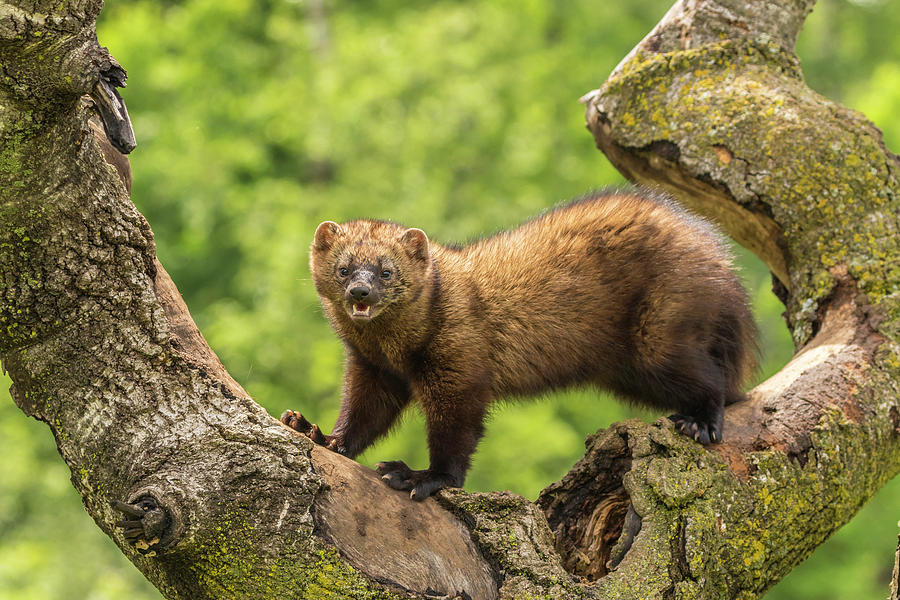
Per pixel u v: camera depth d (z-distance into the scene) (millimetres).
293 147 31375
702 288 10766
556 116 31047
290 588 7594
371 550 7809
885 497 27000
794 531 9062
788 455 9266
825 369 10055
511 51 31219
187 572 7684
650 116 12328
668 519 8523
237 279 29047
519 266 11109
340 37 32906
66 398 7684
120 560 26531
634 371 11156
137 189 28047
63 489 27203
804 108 11812
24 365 7672
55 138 6910
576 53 31875
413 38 30594
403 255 10891
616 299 10953
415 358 10930
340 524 7816
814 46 38438
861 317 10695
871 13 38906
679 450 8891
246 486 7594
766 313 28219
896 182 11484
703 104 12102
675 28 12734
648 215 11070
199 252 28344
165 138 28875
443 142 29906
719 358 11000
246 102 30484
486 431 11016
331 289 11289
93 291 7566
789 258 11672
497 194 30094
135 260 7691
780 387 10023
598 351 11133
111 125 7137
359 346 11328
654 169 12469
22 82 6500
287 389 26328
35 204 7117
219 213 29016
